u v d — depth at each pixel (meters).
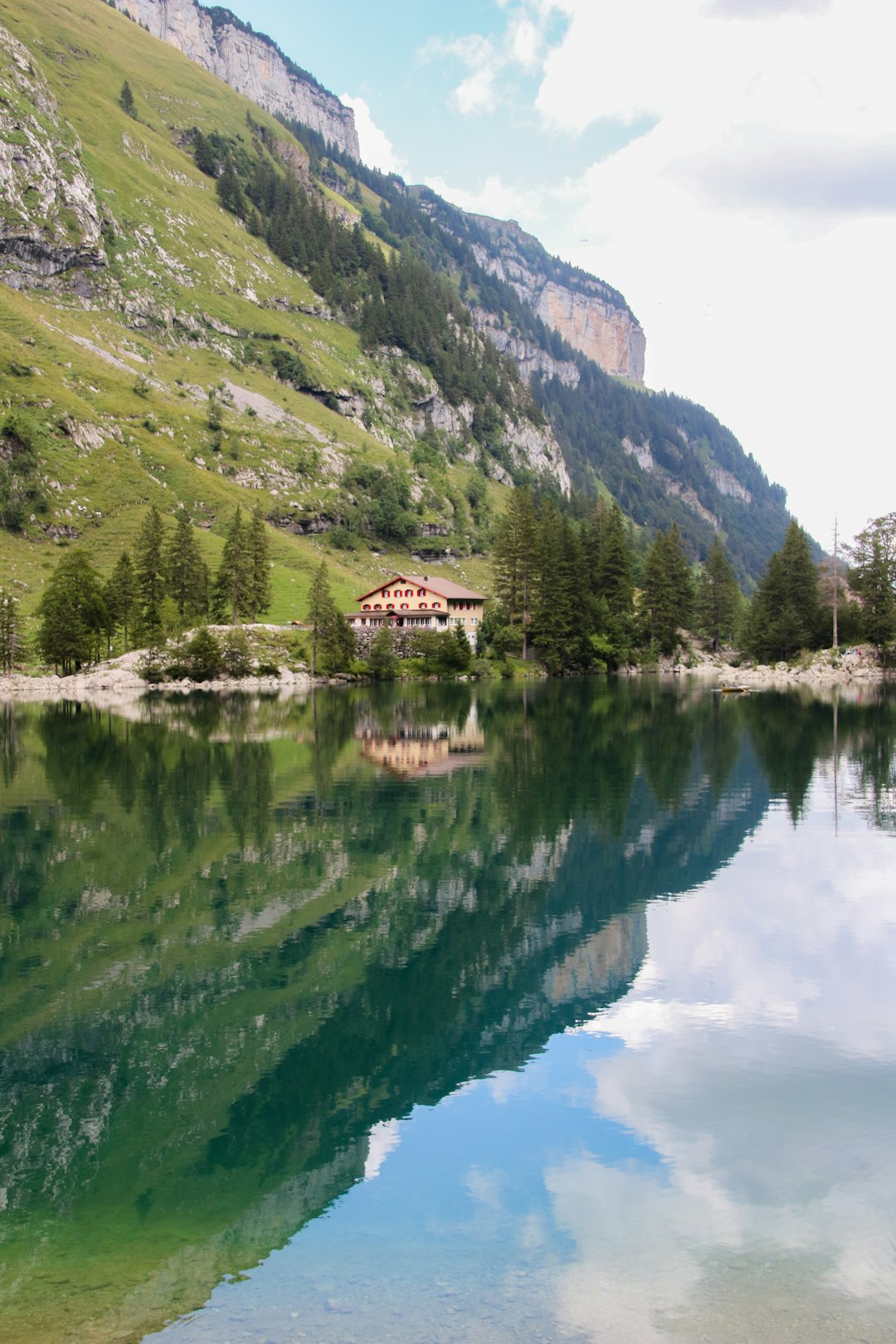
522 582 180.00
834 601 160.25
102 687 138.75
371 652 161.25
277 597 197.75
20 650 149.88
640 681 154.00
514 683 152.12
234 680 149.38
